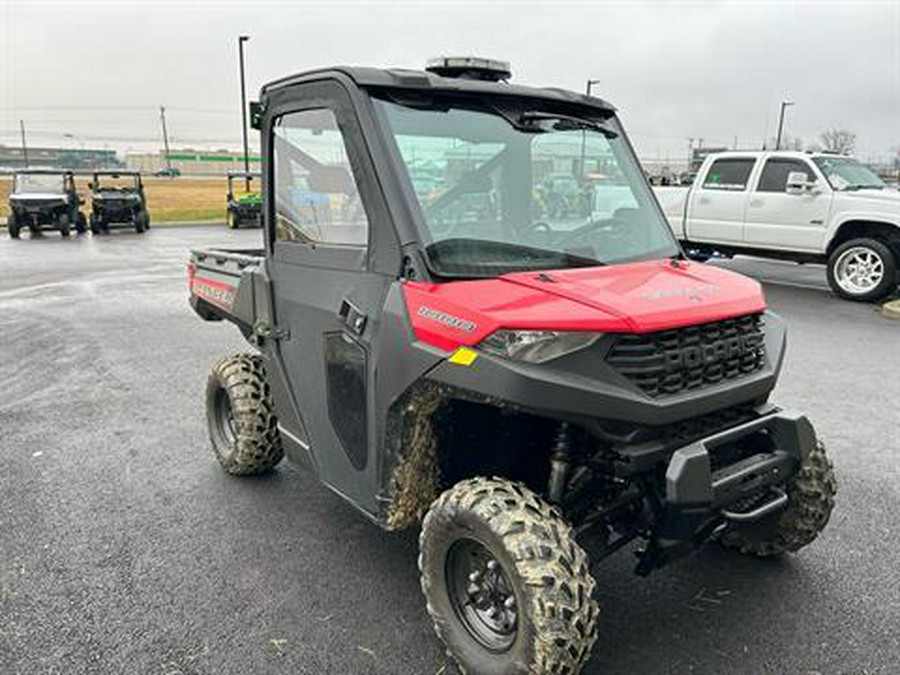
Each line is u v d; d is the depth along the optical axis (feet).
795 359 25.45
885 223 35.91
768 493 10.34
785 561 12.17
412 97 10.32
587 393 8.29
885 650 9.98
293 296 11.91
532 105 11.21
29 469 16.16
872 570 11.91
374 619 10.76
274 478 15.66
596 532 9.95
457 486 9.22
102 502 14.56
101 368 24.81
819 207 37.78
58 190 81.61
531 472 10.30
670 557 9.44
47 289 42.01
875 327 30.83
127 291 41.37
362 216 10.20
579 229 10.91
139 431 18.58
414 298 9.36
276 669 9.71
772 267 50.14
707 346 9.09
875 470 15.84
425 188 9.86
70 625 10.62
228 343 28.55
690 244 43.60
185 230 87.20
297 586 11.60
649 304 8.79
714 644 10.14
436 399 9.55
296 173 11.65
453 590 9.52
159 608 11.03
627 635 10.34
